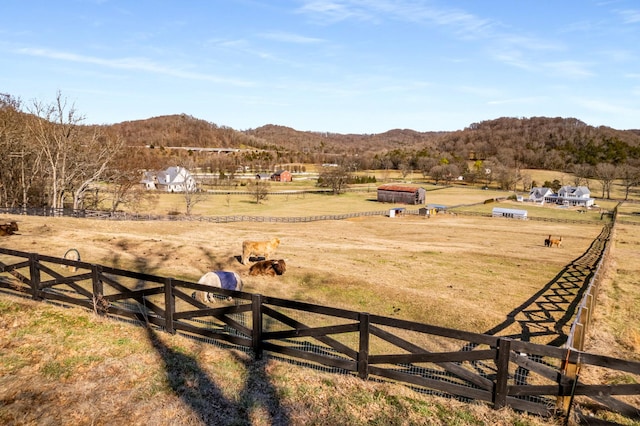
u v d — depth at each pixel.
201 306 8.44
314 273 18.22
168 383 6.86
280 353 7.81
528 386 6.17
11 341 8.07
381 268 21.19
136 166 60.94
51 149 44.25
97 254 19.53
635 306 15.98
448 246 32.88
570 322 13.67
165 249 22.66
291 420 6.01
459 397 6.66
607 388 5.68
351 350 7.30
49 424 5.72
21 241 21.23
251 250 19.89
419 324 6.69
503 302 15.84
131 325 9.10
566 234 46.91
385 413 6.21
